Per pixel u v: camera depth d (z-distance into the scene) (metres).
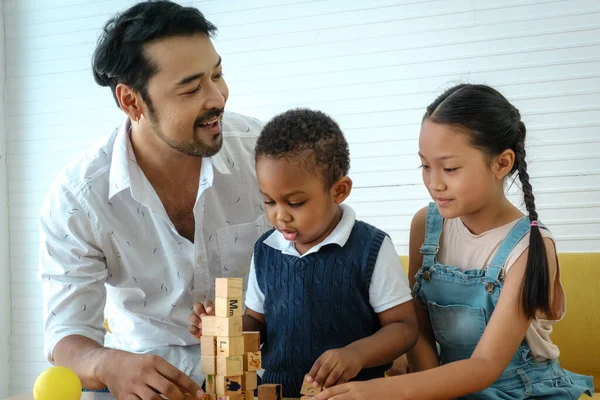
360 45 3.50
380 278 1.46
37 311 4.20
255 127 1.97
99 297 1.67
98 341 1.61
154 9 1.54
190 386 1.28
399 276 1.48
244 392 1.26
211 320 1.24
